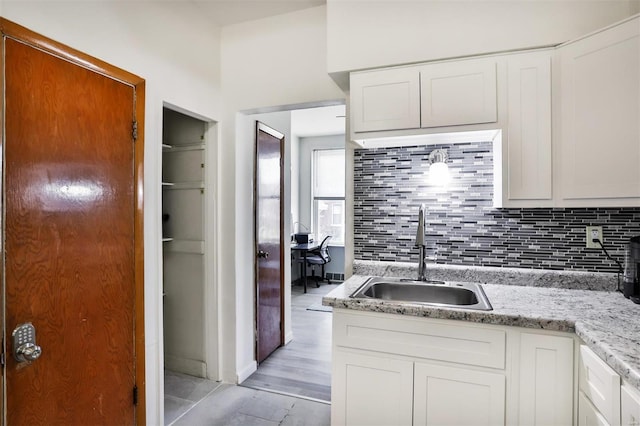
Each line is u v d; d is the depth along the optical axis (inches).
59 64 57.2
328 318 162.9
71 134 58.9
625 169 58.1
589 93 61.2
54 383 56.2
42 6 55.1
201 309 103.1
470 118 69.2
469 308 58.9
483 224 80.0
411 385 61.2
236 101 98.3
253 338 109.3
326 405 90.0
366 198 89.0
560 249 74.7
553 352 54.0
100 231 64.1
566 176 63.9
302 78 91.4
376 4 75.3
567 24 64.7
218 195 100.4
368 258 89.4
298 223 246.5
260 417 84.7
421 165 84.5
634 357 40.2
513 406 55.9
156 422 77.2
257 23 96.1
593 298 65.6
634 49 56.4
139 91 73.0
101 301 64.3
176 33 83.5
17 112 51.2
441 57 71.0
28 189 52.5
